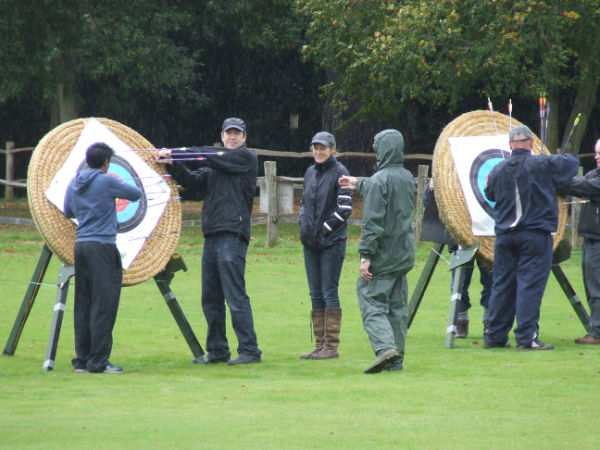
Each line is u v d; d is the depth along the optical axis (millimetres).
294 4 84750
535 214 30781
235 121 30047
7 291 46125
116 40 81312
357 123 93688
